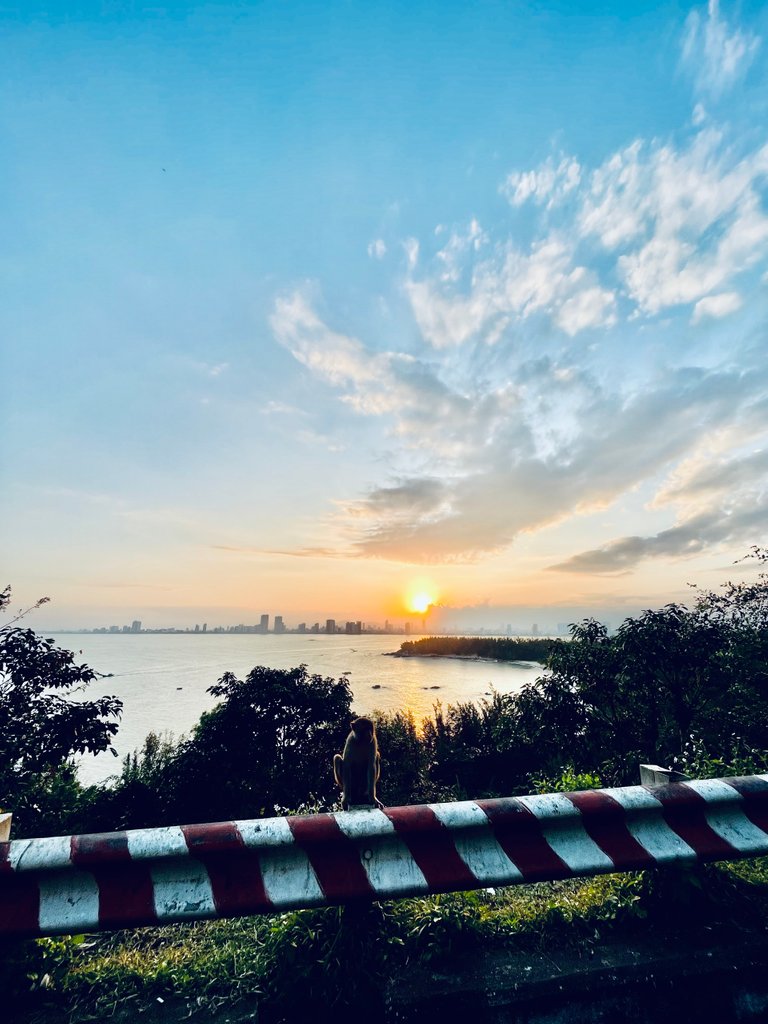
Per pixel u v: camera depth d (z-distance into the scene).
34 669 7.26
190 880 2.12
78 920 1.99
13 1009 2.19
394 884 2.23
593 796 2.55
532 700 9.18
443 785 15.13
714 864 2.95
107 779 12.55
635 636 8.43
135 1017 2.15
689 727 8.05
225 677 14.16
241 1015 2.16
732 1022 2.21
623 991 2.27
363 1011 2.17
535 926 2.63
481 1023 2.14
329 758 13.54
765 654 8.12
